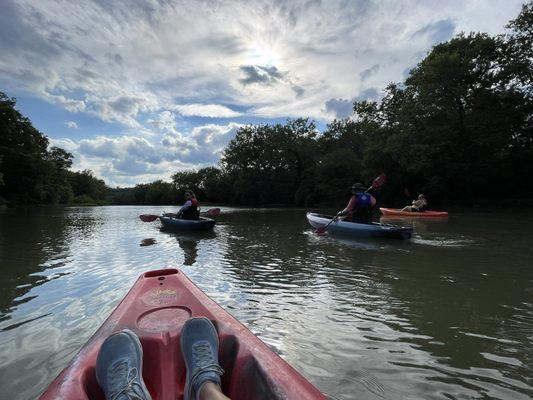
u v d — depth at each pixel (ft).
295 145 130.62
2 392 7.42
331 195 110.93
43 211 84.43
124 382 5.42
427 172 81.61
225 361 6.88
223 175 164.45
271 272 17.57
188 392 5.77
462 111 81.66
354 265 19.11
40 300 13.23
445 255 21.74
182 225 34.99
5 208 103.60
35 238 30.17
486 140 76.43
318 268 18.42
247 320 11.24
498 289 14.51
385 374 8.05
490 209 69.72
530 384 7.67
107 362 5.76
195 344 6.27
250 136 144.36
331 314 11.78
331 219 34.19
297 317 11.50
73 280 16.02
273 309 12.25
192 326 6.54
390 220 46.34
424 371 8.18
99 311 12.09
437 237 29.43
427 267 18.52
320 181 117.70
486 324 10.91
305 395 4.98
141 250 23.99
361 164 100.48
